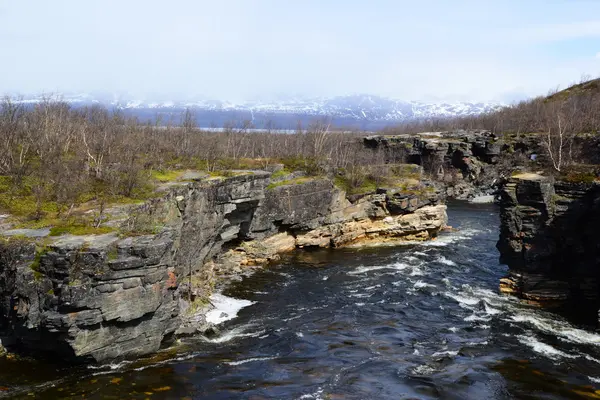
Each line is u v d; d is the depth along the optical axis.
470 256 71.19
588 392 34.34
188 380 34.78
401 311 49.97
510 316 48.41
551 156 61.28
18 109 77.19
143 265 35.78
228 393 33.44
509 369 37.56
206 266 56.97
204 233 53.34
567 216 49.12
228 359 38.56
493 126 160.75
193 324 43.59
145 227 40.09
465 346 41.72
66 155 59.97
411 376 36.38
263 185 62.88
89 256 33.41
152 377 34.78
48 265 33.03
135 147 65.44
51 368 35.03
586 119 112.38
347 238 76.38
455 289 56.84
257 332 44.22
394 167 94.62
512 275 54.31
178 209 47.97
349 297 54.16
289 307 50.91
